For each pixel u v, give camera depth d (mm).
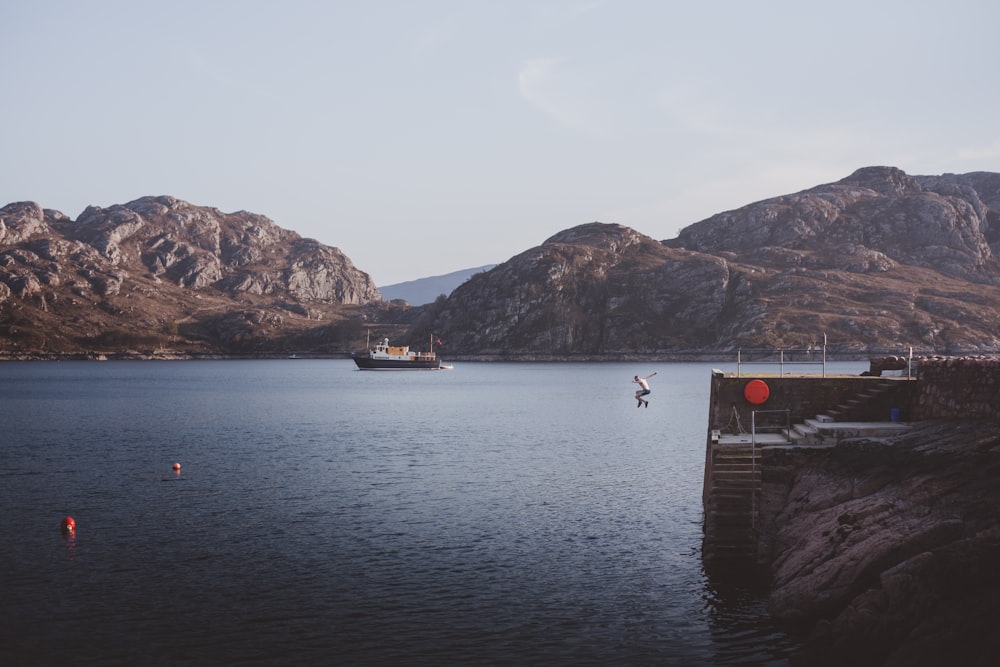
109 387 184875
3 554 33719
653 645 23844
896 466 26578
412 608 27266
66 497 45594
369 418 100312
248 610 27125
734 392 37000
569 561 32469
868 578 21156
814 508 27406
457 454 63688
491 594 28578
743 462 31203
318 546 34875
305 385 197625
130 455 63375
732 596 27484
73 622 26078
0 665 22953
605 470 54781
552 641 24375
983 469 22984
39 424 92000
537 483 49500
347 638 24781
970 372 29891
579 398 142625
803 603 22688
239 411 113000
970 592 17922
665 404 124562
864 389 36125
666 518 39781
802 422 36500
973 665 16531
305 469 55531
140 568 31719
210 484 49562
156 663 23094
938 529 20578
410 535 36656
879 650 18484
